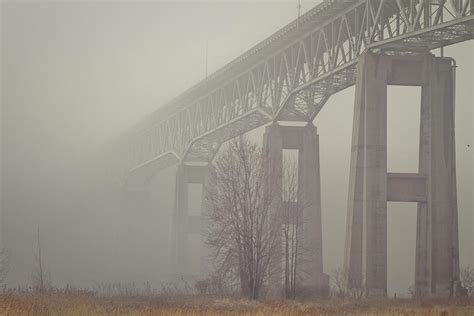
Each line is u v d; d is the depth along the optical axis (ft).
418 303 150.61
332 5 212.64
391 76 188.65
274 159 198.59
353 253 182.91
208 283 184.14
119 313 110.83
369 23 194.49
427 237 181.47
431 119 184.85
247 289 165.78
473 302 153.17
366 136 185.68
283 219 188.55
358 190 184.96
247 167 175.73
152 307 124.77
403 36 177.88
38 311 107.65
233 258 178.19
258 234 167.32
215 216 179.73
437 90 186.91
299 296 172.35
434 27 168.25
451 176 183.62
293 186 200.95
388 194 183.52
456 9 164.45
